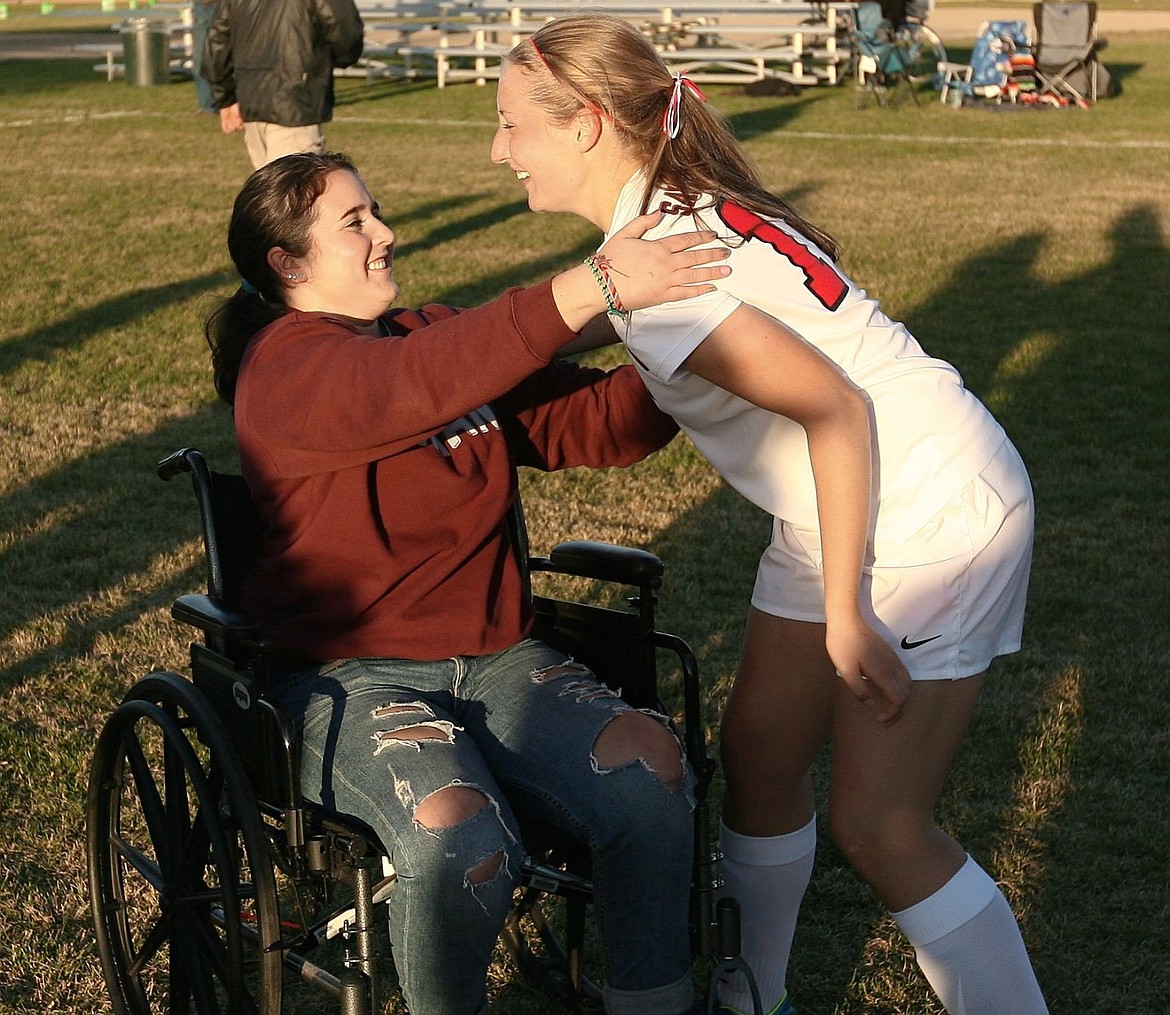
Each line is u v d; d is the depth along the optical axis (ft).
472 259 30.94
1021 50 59.41
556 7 69.10
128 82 65.21
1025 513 7.63
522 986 9.55
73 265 30.12
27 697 12.90
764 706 8.15
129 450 19.33
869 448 6.95
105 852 8.84
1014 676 13.51
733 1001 8.48
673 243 6.82
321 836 7.39
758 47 68.23
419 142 48.88
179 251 31.53
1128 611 14.88
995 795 11.57
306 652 8.05
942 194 38.83
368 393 7.30
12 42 86.02
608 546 8.62
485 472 8.27
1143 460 19.21
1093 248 32.09
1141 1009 9.20
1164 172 42.57
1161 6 125.08
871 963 9.70
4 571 15.61
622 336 7.43
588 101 7.27
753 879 8.47
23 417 20.57
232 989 7.61
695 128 7.34
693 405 7.50
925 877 7.71
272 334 7.94
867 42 57.72
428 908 7.01
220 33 29.22
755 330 6.86
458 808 7.13
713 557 16.12
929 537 7.31
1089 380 22.59
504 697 8.00
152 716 7.79
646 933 7.49
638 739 7.66
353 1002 7.30
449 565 8.14
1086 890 10.38
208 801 7.50
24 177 41.47
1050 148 47.24
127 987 8.96
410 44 75.41
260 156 30.25
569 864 8.15
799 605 7.93
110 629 14.25
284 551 8.10
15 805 11.26
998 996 7.79
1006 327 25.55
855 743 7.59
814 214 35.76
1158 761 12.05
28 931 9.83
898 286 28.45
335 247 8.38
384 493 8.02
